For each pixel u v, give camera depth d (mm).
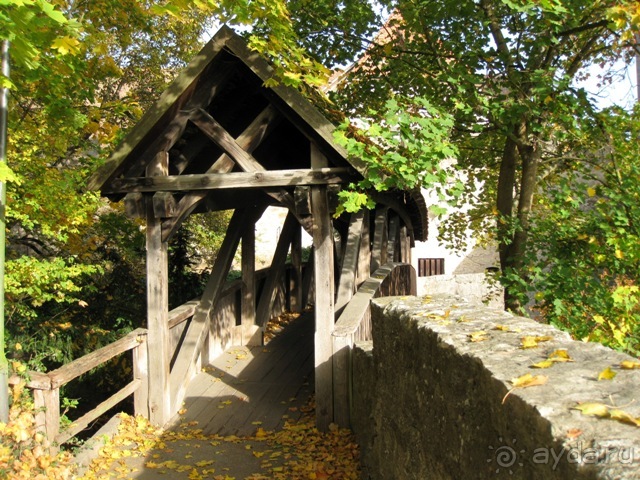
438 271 21781
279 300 11281
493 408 1950
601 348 2096
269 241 20016
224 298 8789
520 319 2881
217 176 6133
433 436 2711
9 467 3930
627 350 6719
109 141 7203
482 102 7289
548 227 7695
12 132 6184
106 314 9648
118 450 5492
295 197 5965
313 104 6355
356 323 6109
